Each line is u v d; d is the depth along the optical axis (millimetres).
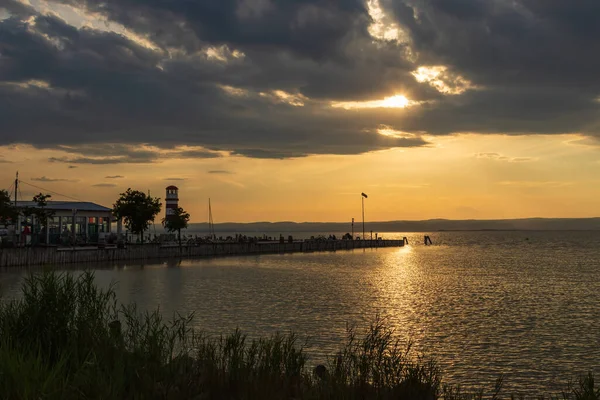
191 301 39250
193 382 8578
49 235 81000
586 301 41344
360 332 27172
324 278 60000
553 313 35031
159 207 99438
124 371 8383
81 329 10164
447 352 23641
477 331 28547
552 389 18297
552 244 193000
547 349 24266
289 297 42219
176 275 61625
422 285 52969
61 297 10594
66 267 67562
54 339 9844
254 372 9305
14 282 45500
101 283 51750
